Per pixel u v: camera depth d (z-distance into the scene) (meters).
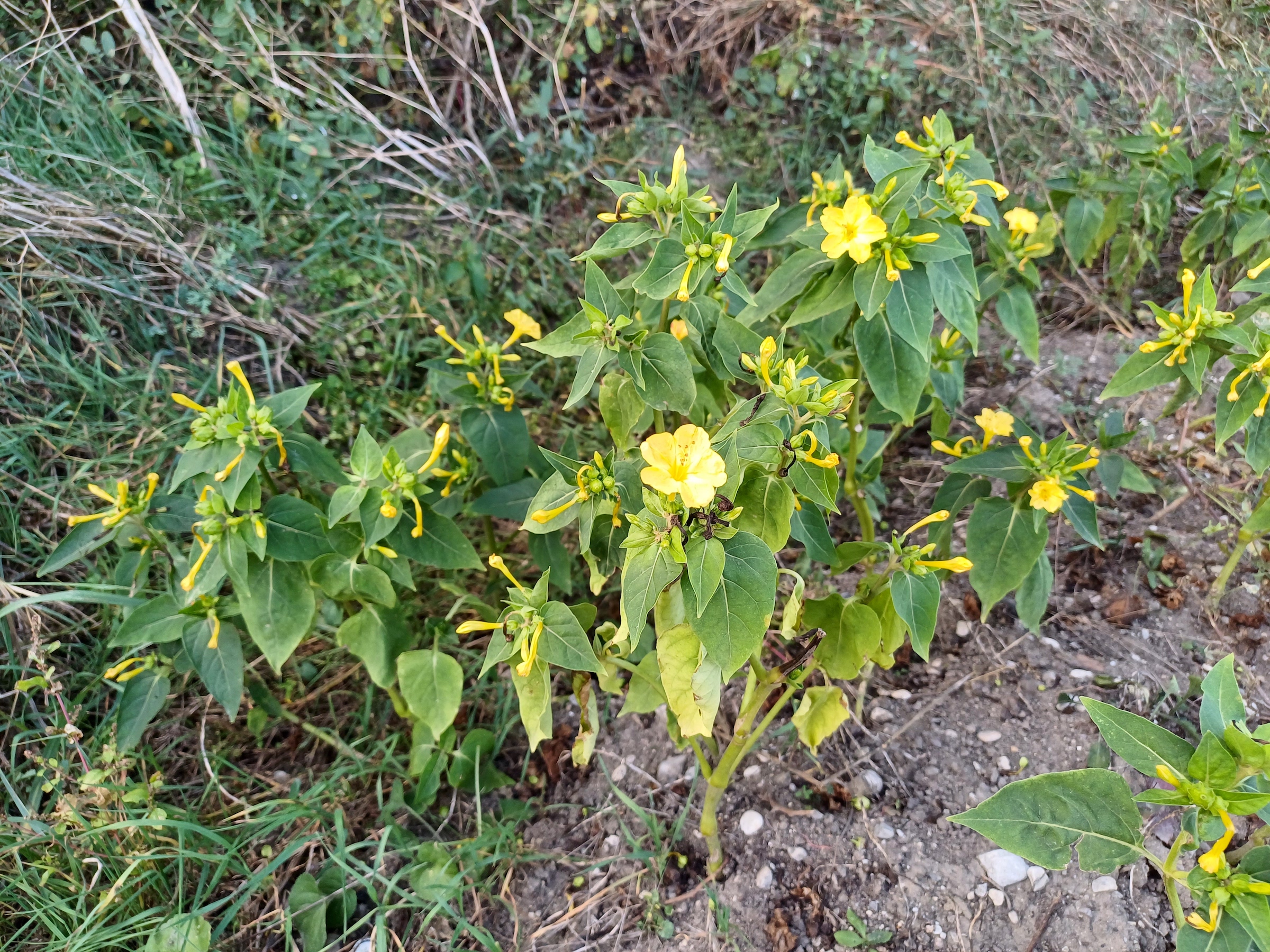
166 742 0.59
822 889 0.49
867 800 0.52
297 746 0.60
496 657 0.41
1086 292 0.80
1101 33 0.88
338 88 0.80
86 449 0.66
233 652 0.50
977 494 0.53
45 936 0.50
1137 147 0.71
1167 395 0.70
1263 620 0.56
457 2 0.81
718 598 0.37
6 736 0.56
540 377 0.77
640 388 0.42
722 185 0.85
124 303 0.69
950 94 0.85
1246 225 0.63
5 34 0.73
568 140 0.84
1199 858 0.34
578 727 0.60
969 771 0.52
